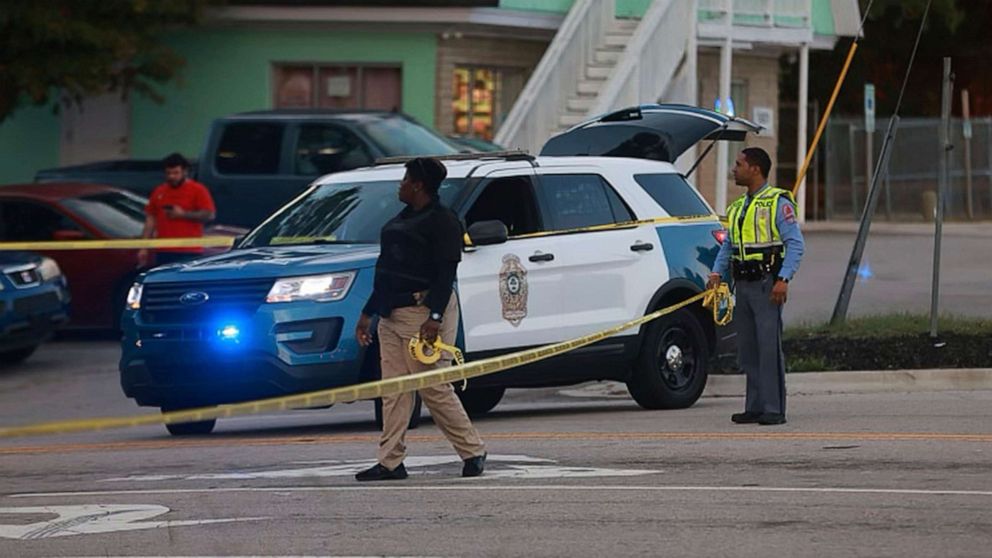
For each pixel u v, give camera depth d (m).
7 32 76.88
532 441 35.75
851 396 45.28
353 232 40.06
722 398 47.09
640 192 42.91
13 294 54.69
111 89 82.19
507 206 40.25
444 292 30.09
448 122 84.38
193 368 37.62
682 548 24.17
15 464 35.62
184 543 25.36
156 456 36.06
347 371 37.19
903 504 27.19
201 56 86.00
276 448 36.50
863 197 112.56
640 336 41.97
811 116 130.38
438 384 30.09
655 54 83.31
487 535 25.34
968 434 35.53
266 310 37.16
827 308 62.06
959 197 112.75
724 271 39.25
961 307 61.50
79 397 50.59
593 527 25.78
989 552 23.62
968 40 135.38
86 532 26.45
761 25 93.31
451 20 82.06
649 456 33.00
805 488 28.83
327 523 26.56
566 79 82.25
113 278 61.44
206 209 60.03
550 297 40.19
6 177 88.69
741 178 38.56
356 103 84.94
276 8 83.19
